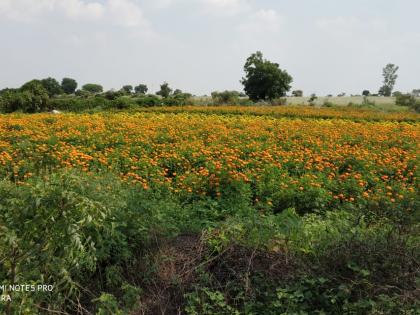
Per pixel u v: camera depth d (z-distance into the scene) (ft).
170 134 47.32
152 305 15.03
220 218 23.41
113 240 16.12
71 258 13.11
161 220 18.22
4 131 45.85
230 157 33.81
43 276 13.32
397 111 110.32
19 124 52.11
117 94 139.95
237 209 23.89
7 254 11.88
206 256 16.62
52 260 13.10
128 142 41.63
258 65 171.63
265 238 17.04
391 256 15.42
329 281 15.05
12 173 28.68
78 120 59.21
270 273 15.61
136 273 16.24
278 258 16.26
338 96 225.35
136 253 17.10
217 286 15.44
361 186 28.76
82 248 12.15
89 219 11.60
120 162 34.76
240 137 46.57
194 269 16.11
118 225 16.70
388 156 37.11
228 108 99.14
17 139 41.57
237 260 16.21
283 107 111.34
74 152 34.14
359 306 14.02
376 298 14.43
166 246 17.16
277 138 46.83
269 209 25.25
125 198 18.65
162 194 26.86
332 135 48.01
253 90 173.37
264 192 27.32
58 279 13.80
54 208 11.62
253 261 16.16
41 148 36.91
